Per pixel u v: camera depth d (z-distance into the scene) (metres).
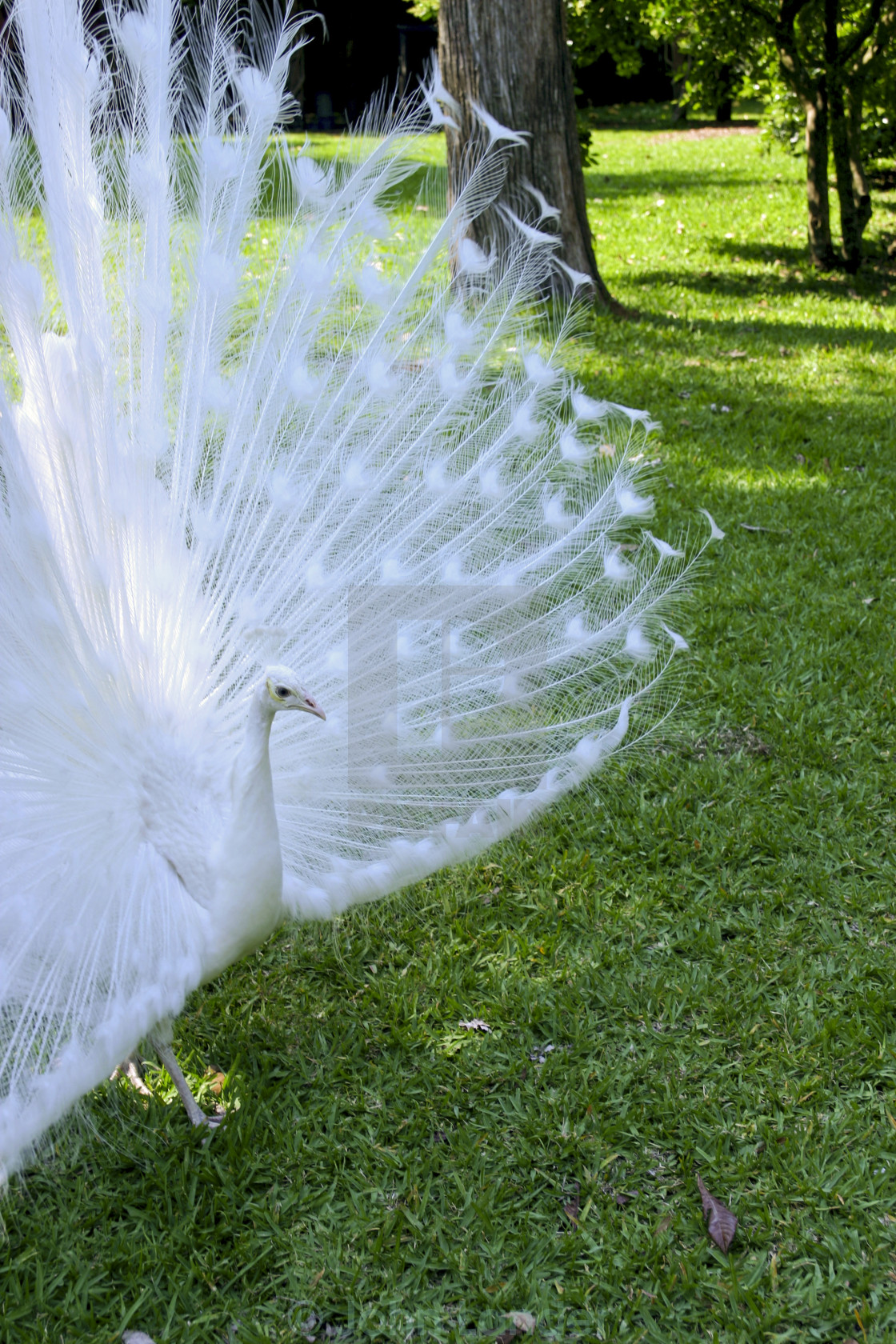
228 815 3.07
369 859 3.50
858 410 8.39
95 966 2.74
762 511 6.80
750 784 4.68
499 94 9.31
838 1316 2.73
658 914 4.06
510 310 3.96
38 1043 2.62
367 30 23.70
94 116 3.34
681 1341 2.68
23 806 2.86
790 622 5.78
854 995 3.66
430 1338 2.70
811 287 12.17
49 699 2.93
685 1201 3.01
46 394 3.06
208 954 2.93
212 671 3.40
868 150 12.90
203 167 3.45
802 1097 3.30
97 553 3.10
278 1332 2.69
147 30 3.32
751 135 26.03
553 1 9.27
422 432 3.79
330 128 22.38
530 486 4.00
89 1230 2.94
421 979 3.77
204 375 3.45
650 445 6.65
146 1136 3.18
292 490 3.56
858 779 4.68
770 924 4.00
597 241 14.21
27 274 2.97
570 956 3.87
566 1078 3.39
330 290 3.63
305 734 3.45
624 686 4.18
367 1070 3.45
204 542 3.39
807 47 12.73
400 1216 2.96
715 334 10.03
